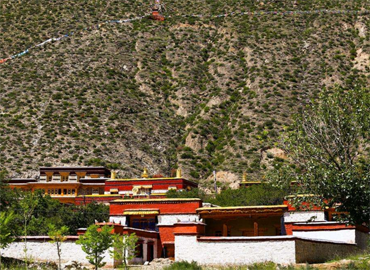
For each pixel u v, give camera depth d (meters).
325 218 53.84
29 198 57.72
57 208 68.19
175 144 137.38
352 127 41.66
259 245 44.94
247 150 121.88
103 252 43.19
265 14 181.88
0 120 133.88
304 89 141.00
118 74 162.62
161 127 143.00
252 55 161.38
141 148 131.75
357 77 143.75
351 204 40.28
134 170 121.44
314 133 42.97
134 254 48.56
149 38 183.50
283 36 167.25
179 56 174.25
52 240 45.59
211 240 46.44
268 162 116.69
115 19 191.88
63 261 48.19
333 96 43.97
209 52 177.38
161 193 87.00
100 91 151.12
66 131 131.25
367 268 37.06
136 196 80.38
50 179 103.19
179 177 90.88
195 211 54.19
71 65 161.75
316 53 156.00
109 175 107.56
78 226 65.31
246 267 41.84
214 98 149.25
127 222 55.09
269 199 71.44
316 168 41.28
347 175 39.53
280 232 53.19
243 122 132.50
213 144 133.00
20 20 190.38
